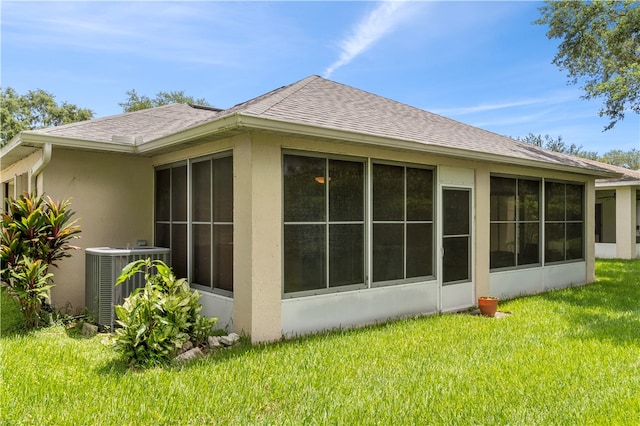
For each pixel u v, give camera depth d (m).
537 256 8.98
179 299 4.61
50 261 5.83
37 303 5.57
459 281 7.32
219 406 3.26
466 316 6.61
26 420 2.98
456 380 3.88
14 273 5.42
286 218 5.27
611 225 17.14
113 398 3.35
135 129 7.58
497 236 8.09
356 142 5.52
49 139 6.02
